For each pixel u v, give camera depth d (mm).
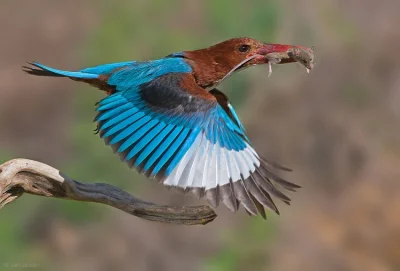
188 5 17438
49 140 16438
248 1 17375
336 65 16922
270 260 14336
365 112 16719
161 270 14219
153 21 17281
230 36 17156
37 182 8875
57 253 14258
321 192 15625
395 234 14969
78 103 16375
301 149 15984
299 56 9953
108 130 8883
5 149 16344
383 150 16344
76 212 14438
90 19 18375
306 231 14727
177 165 8500
